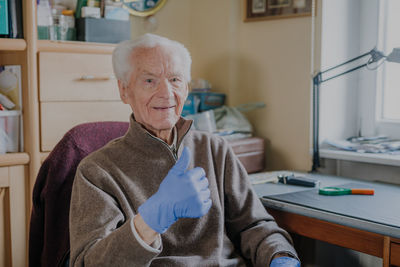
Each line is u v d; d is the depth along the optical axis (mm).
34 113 1713
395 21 2029
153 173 1271
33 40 1695
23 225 1722
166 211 975
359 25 2158
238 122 2258
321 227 1403
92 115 1852
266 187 1749
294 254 1284
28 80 1700
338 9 2078
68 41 1794
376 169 1944
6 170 1677
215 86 2479
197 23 2533
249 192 1453
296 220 1480
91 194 1176
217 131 2146
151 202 996
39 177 1373
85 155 1392
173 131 1368
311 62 2096
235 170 1453
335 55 2096
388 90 2092
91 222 1135
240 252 1441
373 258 1729
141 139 1263
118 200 1210
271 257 1265
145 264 1012
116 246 1007
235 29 2393
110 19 1939
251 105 2352
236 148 2082
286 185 1783
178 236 1283
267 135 2328
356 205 1428
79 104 1817
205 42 2504
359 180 1859
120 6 2008
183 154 1026
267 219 1426
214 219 1336
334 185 1750
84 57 1814
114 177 1237
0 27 1659
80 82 1811
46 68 1729
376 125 2133
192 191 971
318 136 2064
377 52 1744
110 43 1943
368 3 2109
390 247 1220
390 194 1583
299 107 2168
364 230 1271
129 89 1293
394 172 1881
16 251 1710
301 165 2184
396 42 2033
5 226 1700
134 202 1227
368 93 2146
